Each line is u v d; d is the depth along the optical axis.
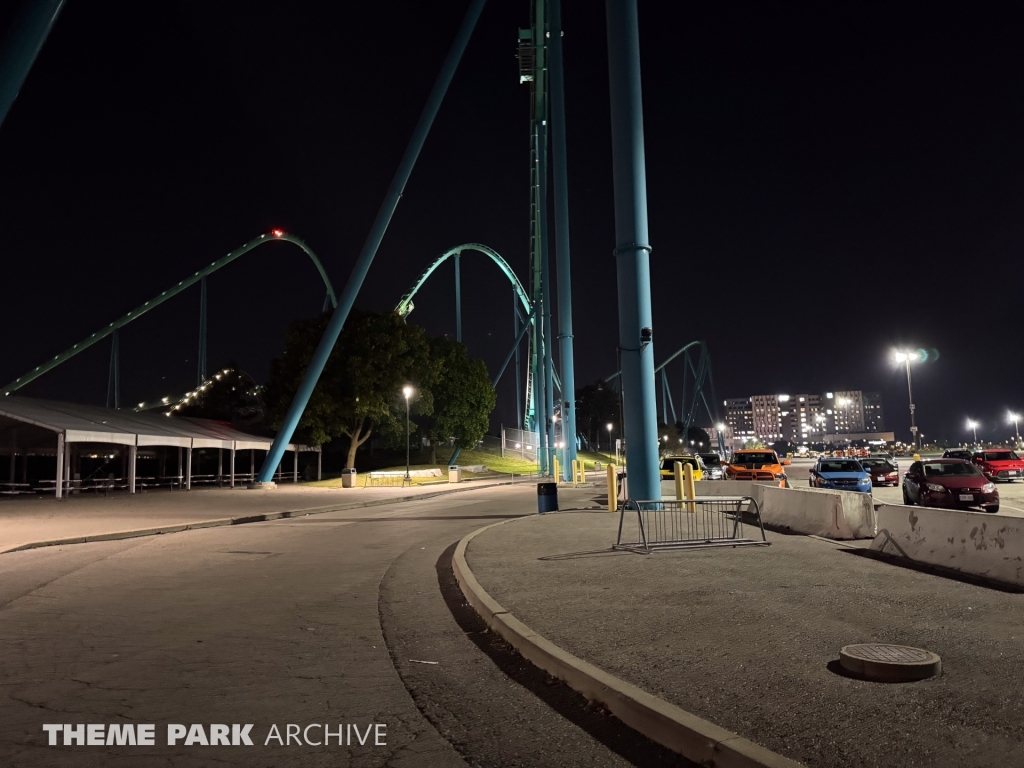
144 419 43.78
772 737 4.23
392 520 22.47
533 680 5.93
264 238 73.75
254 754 4.53
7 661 6.70
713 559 11.48
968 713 4.57
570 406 49.62
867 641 6.40
